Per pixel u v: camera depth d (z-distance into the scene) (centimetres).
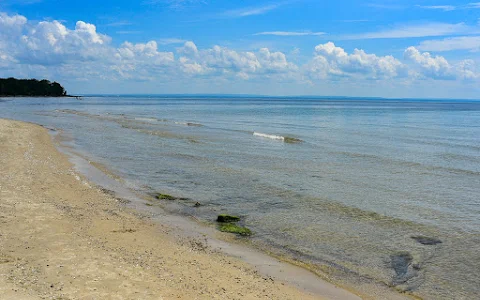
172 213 1633
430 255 1253
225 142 3881
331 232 1446
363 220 1588
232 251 1254
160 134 4466
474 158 3133
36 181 1947
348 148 3606
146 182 2152
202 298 885
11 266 948
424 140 4256
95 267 993
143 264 1059
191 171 2458
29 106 11025
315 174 2452
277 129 5428
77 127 5072
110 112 9100
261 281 1038
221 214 1582
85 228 1324
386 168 2689
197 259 1155
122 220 1470
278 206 1759
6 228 1230
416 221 1585
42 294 812
